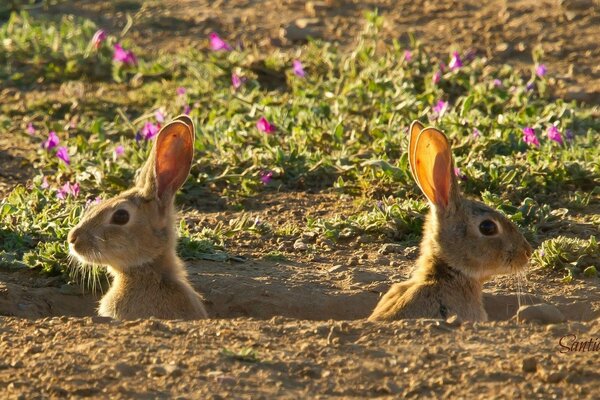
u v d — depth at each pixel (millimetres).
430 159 11016
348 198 14680
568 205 14180
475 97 17781
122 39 22938
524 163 14953
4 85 20875
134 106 19406
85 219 11125
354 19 23094
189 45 22469
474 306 10906
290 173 15406
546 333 8984
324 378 8047
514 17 22391
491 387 7852
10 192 15070
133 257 11070
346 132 16688
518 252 10914
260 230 13539
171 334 9023
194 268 12508
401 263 12664
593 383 7871
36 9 24922
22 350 8703
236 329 9148
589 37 21234
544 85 18578
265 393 7762
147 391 7809
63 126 18281
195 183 15148
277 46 22031
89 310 11969
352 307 11648
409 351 8539
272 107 17734
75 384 7938
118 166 15281
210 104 18641
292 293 11789
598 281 12125
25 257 12359
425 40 21531
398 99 17641
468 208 10977
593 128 17188
